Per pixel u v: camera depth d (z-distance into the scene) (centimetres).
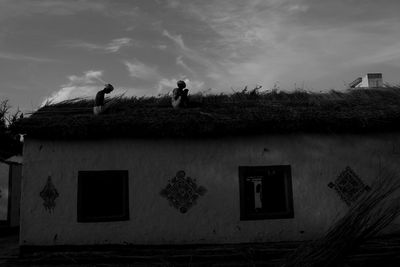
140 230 1098
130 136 1125
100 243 1088
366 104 1198
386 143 1154
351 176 1138
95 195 1215
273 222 1112
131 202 1108
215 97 1348
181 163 1125
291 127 1120
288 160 1137
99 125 1094
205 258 1052
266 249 1057
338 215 1111
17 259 1066
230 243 1101
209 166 1127
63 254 1050
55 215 1092
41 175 1105
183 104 1236
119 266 1007
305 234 1109
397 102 1198
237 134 1138
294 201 1121
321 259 746
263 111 1150
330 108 1173
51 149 1114
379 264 1000
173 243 1097
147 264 1025
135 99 1338
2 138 2347
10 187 1680
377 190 855
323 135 1148
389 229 1098
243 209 1114
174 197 1112
